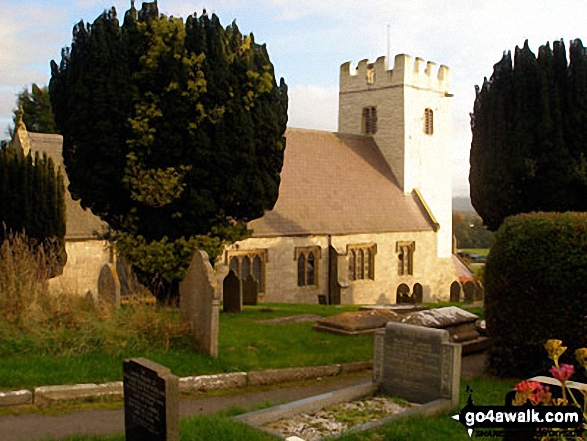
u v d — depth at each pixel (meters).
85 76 16.44
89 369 9.91
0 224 20.23
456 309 15.06
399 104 37.00
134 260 17.30
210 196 17.16
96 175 16.83
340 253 30.67
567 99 19.17
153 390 6.39
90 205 17.53
